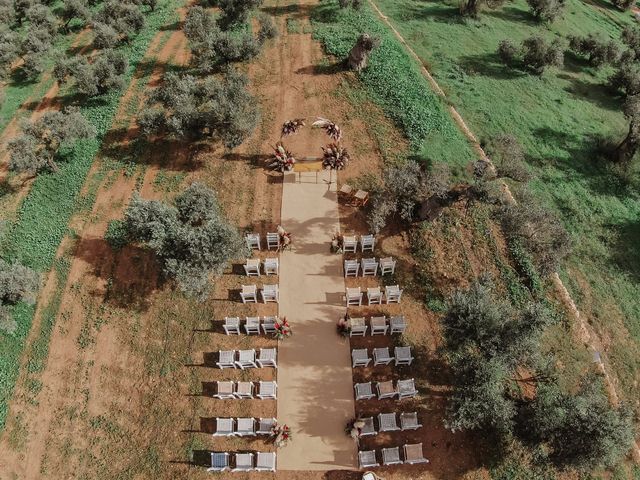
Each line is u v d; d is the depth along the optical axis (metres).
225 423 22.61
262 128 35.94
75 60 41.69
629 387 27.28
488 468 22.25
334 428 22.94
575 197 36.34
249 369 24.83
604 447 19.30
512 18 57.25
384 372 24.58
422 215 29.70
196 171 33.66
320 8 49.28
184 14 51.34
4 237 31.34
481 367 21.08
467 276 28.17
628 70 46.25
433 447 22.56
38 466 22.89
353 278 27.94
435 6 56.09
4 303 27.66
